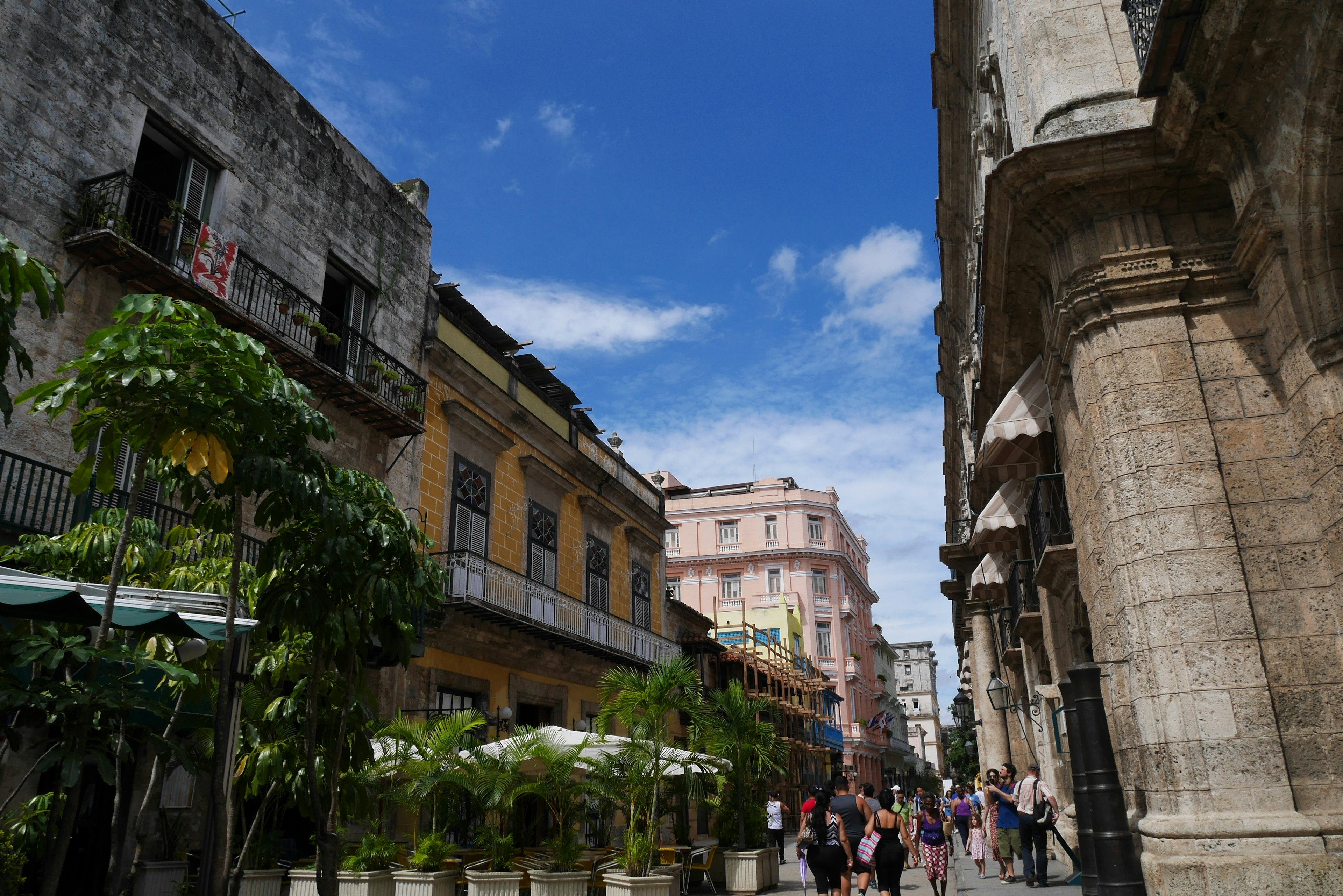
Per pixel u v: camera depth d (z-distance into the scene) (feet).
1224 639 23.32
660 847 40.27
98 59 34.30
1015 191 28.12
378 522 18.99
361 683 20.21
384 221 50.67
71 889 27.89
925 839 33.58
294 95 44.91
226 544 26.61
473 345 57.67
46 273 12.64
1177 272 26.32
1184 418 25.40
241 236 39.91
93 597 15.61
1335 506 22.59
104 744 16.20
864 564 217.56
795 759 118.32
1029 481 45.37
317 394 41.88
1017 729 66.08
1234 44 21.67
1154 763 24.09
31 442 29.73
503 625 52.42
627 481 78.59
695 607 178.40
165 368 14.17
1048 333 31.73
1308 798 21.88
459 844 43.24
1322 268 22.29
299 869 33.04
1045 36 30.01
